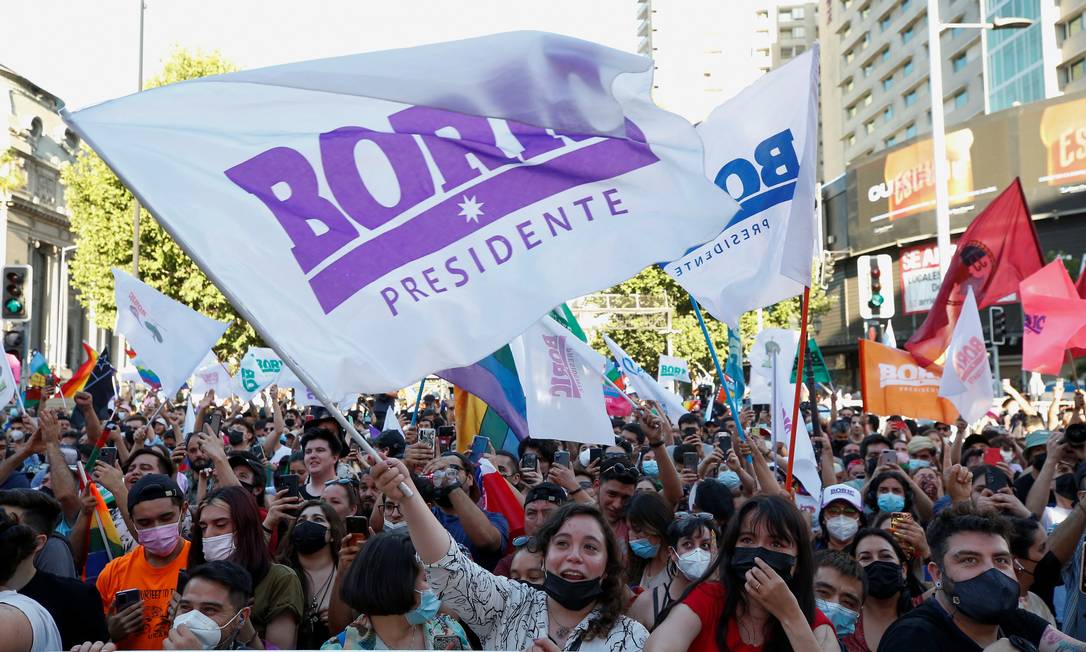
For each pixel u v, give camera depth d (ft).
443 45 12.57
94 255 125.70
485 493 22.68
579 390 24.26
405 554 12.55
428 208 12.80
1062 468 25.91
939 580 12.24
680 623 11.10
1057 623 16.97
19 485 25.12
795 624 10.49
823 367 48.65
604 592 12.17
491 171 13.10
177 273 125.18
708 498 18.17
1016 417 56.65
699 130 22.24
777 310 135.74
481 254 12.82
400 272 12.50
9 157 190.08
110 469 19.85
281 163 12.37
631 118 13.24
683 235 13.30
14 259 197.47
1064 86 165.27
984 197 157.79
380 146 12.76
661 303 138.62
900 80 223.71
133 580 16.06
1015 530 16.25
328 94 12.80
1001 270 38.11
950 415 35.63
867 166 186.19
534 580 15.61
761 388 36.81
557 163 13.26
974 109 191.83
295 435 47.09
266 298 11.87
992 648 11.28
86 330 230.07
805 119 21.08
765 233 21.67
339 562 16.67
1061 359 35.88
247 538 15.93
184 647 12.07
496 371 25.08
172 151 11.94
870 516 23.54
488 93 12.42
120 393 77.25
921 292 172.55
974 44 189.88
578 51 12.83
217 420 27.25
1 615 11.68
